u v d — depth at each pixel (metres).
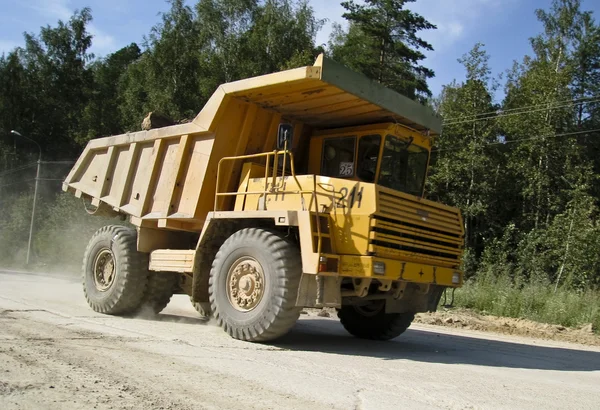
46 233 33.59
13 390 4.43
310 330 10.08
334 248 7.27
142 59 42.59
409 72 41.72
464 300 16.09
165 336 7.45
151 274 9.81
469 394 5.34
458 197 29.09
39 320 8.07
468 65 30.25
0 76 47.16
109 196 10.70
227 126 8.66
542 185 28.53
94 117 47.06
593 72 37.34
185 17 41.59
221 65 40.09
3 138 46.78
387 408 4.62
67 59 49.78
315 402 4.66
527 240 24.83
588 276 20.42
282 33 40.78
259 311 7.29
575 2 36.88
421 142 8.94
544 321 14.23
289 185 7.68
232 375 5.42
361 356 7.26
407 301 8.54
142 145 10.13
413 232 7.56
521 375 6.68
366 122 8.78
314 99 8.10
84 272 10.21
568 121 31.66
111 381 4.89
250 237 7.59
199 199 8.73
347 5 40.97
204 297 8.49
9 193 43.78
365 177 8.43
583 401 5.40
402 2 40.66
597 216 25.00
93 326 7.95
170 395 4.59
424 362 7.13
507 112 29.75
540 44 36.97
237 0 41.41
